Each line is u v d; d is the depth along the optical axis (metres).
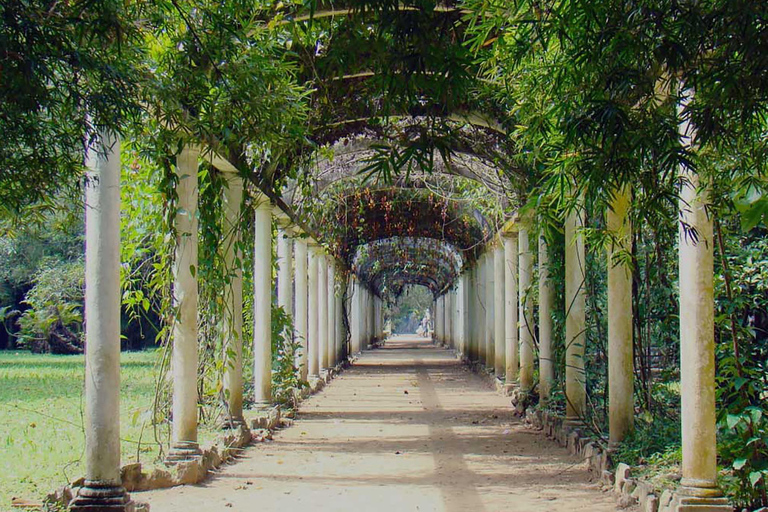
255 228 9.95
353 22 2.72
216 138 6.73
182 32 4.35
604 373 8.35
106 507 4.60
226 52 4.34
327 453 7.64
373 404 12.30
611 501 5.52
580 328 8.16
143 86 4.01
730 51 2.62
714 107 2.79
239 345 8.37
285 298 12.41
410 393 14.14
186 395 6.32
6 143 2.71
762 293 5.65
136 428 7.82
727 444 4.85
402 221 18.14
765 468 4.64
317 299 15.54
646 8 2.66
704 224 4.58
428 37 2.62
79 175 3.23
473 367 20.20
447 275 29.48
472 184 13.05
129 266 7.48
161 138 5.07
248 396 10.59
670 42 2.63
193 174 6.51
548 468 6.85
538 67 4.12
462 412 11.21
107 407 4.70
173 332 6.51
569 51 3.13
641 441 6.16
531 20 3.16
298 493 5.79
